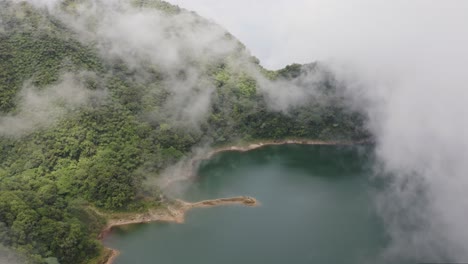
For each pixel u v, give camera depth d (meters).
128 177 117.75
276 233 111.44
